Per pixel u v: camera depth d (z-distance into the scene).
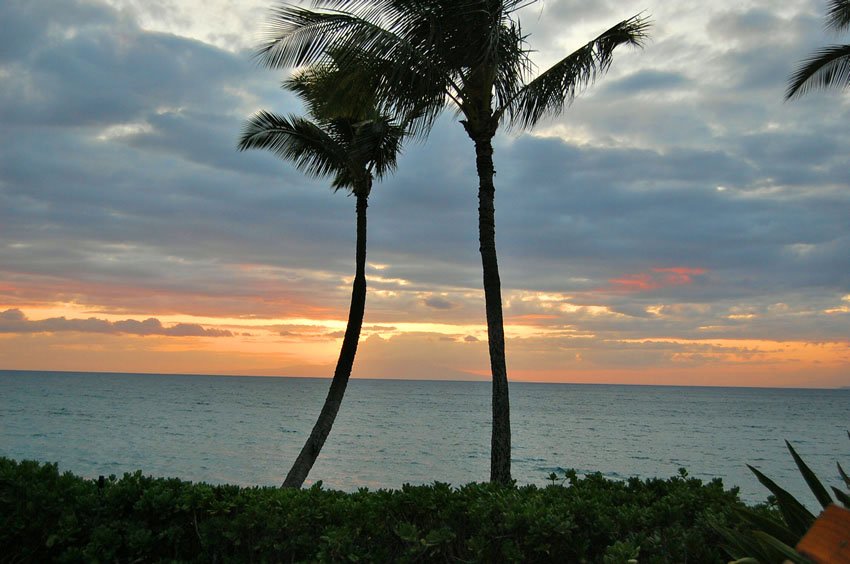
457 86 9.46
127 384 193.88
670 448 48.94
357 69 9.07
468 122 9.53
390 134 12.05
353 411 92.50
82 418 60.47
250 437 47.47
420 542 4.28
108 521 5.04
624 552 3.77
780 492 3.38
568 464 37.78
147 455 34.97
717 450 48.22
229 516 5.05
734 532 3.41
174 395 123.06
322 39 8.93
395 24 8.82
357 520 4.65
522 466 36.62
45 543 5.05
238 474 29.45
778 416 105.12
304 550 4.56
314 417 72.69
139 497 5.16
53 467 5.72
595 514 4.52
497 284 9.20
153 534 4.98
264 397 127.38
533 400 157.38
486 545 4.25
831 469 38.25
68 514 5.05
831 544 2.21
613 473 34.03
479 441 49.59
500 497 4.82
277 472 30.50
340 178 12.91
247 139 11.88
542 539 4.21
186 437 45.84
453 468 33.88
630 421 82.88
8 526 5.04
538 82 9.63
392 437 51.75
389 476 30.56
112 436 44.69
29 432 45.25
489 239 9.31
